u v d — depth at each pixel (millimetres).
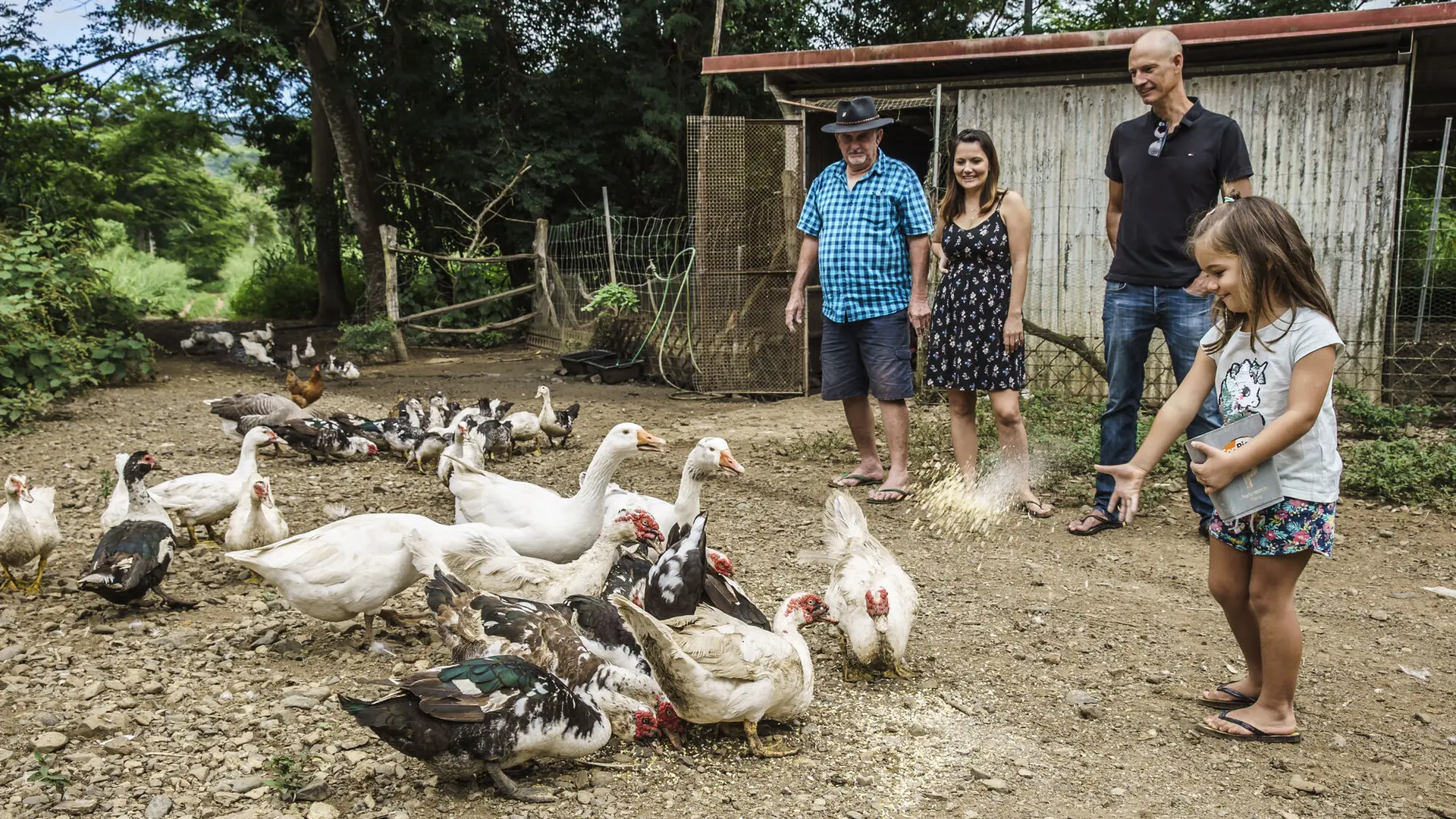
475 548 5004
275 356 17453
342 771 3762
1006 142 11672
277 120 23547
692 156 13477
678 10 20266
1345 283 10656
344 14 18438
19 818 3387
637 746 3994
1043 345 11742
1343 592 5816
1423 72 12836
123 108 22359
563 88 21719
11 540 5598
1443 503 7340
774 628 4352
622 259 19125
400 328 18188
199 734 4039
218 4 17203
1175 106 6203
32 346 12109
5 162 18141
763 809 3562
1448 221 15484
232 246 60281
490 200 20078
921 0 22547
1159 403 11297
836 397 7949
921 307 7449
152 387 14156
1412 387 11070
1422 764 3891
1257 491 3607
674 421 11297
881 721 4266
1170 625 5336
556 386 14289
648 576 4449
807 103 12273
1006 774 3811
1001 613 5531
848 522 5148
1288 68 10555
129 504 5621
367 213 20172
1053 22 25906
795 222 12477
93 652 4906
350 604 4816
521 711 3500
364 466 9516
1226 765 3879
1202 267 3689
